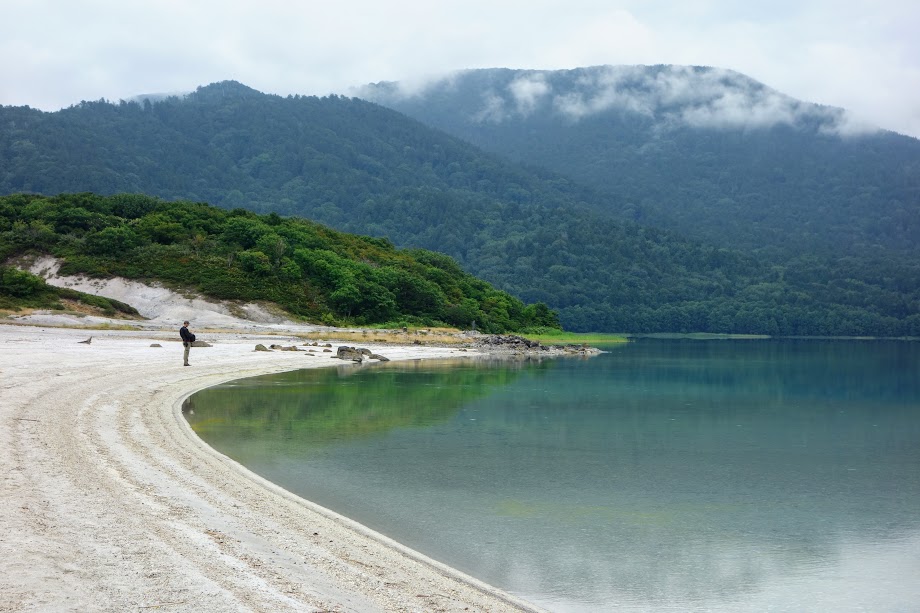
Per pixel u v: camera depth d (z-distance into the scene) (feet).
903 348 478.18
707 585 45.68
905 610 42.80
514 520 57.62
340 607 34.45
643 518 59.67
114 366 132.46
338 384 144.25
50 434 67.26
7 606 30.14
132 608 31.27
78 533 40.60
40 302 260.42
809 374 219.61
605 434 99.35
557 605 41.47
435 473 72.18
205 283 311.06
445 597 38.75
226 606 32.40
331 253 370.12
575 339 466.29
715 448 91.76
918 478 76.59
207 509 49.37
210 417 98.78
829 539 55.62
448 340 304.91
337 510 57.47
